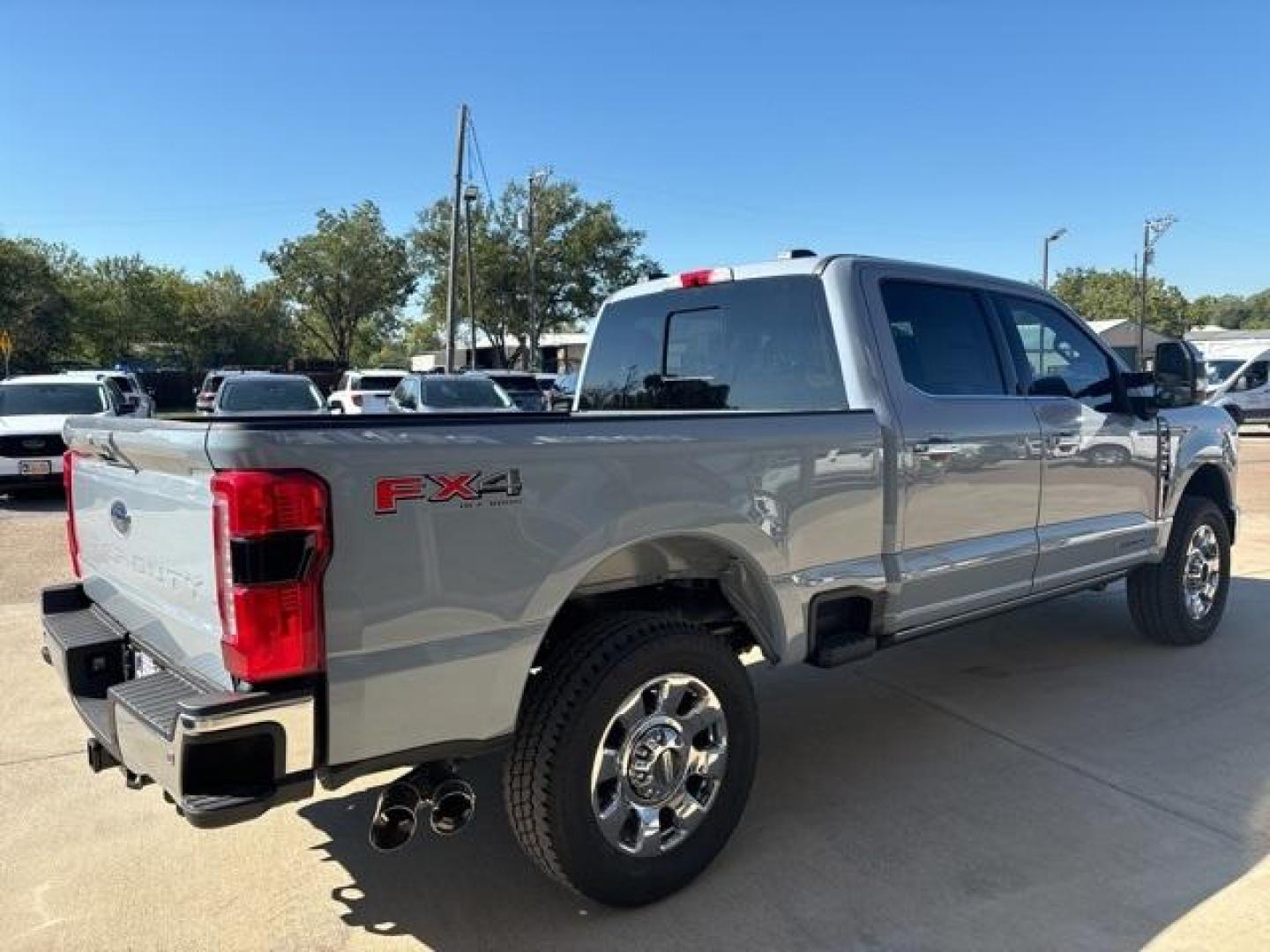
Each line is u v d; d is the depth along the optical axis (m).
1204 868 3.35
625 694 3.02
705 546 3.44
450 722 2.71
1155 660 5.72
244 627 2.38
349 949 2.99
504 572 2.77
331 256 60.28
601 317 5.36
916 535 4.04
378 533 2.54
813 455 3.59
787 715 4.96
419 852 3.58
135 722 2.61
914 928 3.03
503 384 20.97
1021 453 4.50
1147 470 5.38
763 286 4.38
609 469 2.99
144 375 43.06
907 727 4.74
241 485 2.37
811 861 3.45
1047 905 3.14
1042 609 6.97
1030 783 4.07
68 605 3.72
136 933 3.09
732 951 2.94
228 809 2.38
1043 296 4.97
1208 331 58.06
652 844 3.16
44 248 58.56
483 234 47.06
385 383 21.36
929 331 4.32
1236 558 8.77
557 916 3.15
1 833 3.78
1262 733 4.58
